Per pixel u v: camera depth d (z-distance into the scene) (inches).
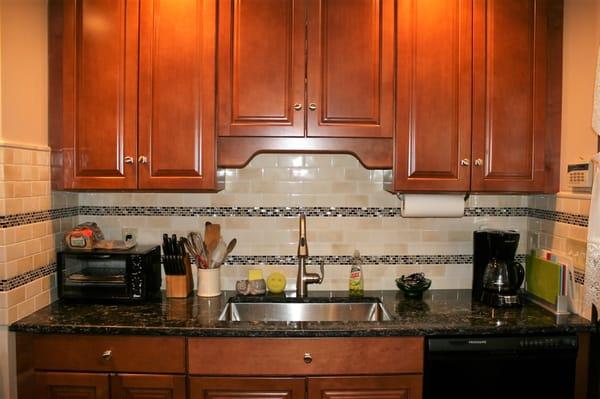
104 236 91.4
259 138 78.7
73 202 88.6
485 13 78.7
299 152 81.4
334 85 78.2
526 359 69.4
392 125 78.6
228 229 91.7
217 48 77.7
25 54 71.6
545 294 80.7
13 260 69.0
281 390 68.7
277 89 78.0
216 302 82.4
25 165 71.5
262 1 77.8
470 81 78.8
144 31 77.2
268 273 91.7
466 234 92.5
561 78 80.3
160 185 78.2
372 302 86.2
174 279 84.9
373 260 92.4
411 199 83.1
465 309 79.0
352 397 69.0
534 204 89.7
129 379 68.7
